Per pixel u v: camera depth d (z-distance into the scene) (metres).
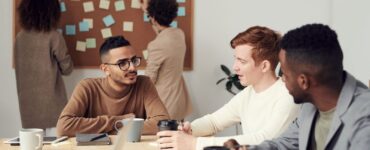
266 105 2.00
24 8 3.65
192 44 4.17
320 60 1.32
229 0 4.19
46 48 3.69
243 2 4.20
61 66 3.80
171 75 3.71
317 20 4.23
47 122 3.78
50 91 3.75
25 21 3.66
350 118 1.32
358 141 1.28
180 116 3.82
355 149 1.28
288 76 1.40
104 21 4.09
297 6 4.23
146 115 2.55
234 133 4.21
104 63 2.46
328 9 4.22
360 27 3.94
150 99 2.55
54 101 3.78
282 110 1.92
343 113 1.35
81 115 2.45
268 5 4.21
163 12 3.70
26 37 3.69
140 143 2.14
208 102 4.24
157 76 3.68
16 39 3.71
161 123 2.01
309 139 1.54
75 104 2.43
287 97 1.93
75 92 2.49
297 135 1.69
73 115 2.39
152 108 2.52
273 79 2.02
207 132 2.22
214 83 4.23
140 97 2.56
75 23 4.06
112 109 2.50
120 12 4.10
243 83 2.04
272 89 2.00
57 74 3.81
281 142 1.69
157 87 3.69
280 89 1.98
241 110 2.17
